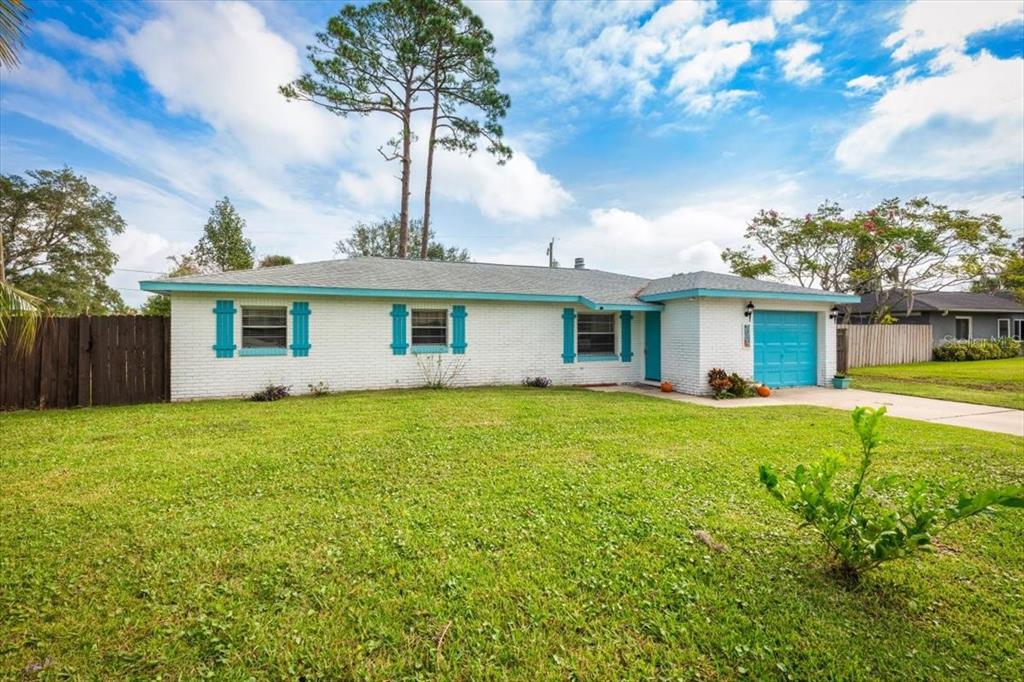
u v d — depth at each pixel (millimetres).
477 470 4977
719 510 3936
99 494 4203
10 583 2754
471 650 2289
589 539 3408
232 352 10586
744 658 2248
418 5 20500
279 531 3488
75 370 9422
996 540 3455
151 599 2641
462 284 13016
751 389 11305
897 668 2189
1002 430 7195
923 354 20672
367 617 2514
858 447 5945
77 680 2059
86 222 27047
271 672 2137
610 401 9859
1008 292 29906
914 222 21375
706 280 12742
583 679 2123
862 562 2840
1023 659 2246
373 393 11102
